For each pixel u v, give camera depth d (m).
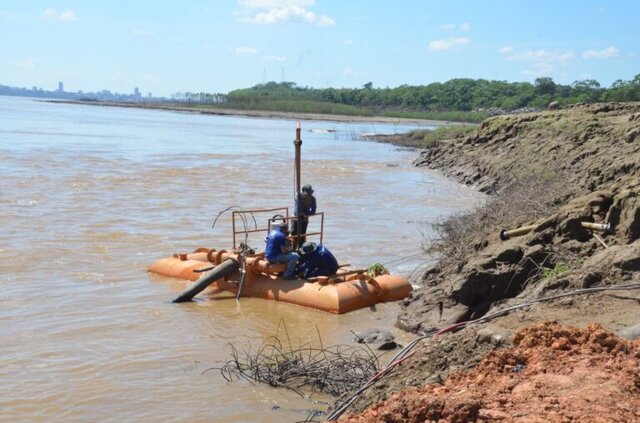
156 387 8.27
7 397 7.93
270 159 40.19
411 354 7.39
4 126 63.06
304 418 7.39
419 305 11.05
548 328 6.42
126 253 15.30
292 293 12.05
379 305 11.93
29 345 9.63
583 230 11.02
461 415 5.00
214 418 7.44
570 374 5.62
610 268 9.13
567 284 9.25
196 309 11.63
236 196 24.56
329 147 53.31
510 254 11.00
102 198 22.53
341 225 19.61
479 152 35.84
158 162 35.19
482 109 132.38
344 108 135.12
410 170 37.44
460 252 13.14
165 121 93.31
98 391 8.14
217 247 16.22
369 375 8.14
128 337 10.10
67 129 62.88
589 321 7.56
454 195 27.53
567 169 25.70
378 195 26.58
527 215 14.20
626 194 10.52
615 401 5.11
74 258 14.68
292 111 140.62
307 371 8.49
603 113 34.88
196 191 25.33
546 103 113.75
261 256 12.80
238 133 68.81
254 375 8.61
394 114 134.88
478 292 10.66
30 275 13.28
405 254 15.87
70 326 10.48
